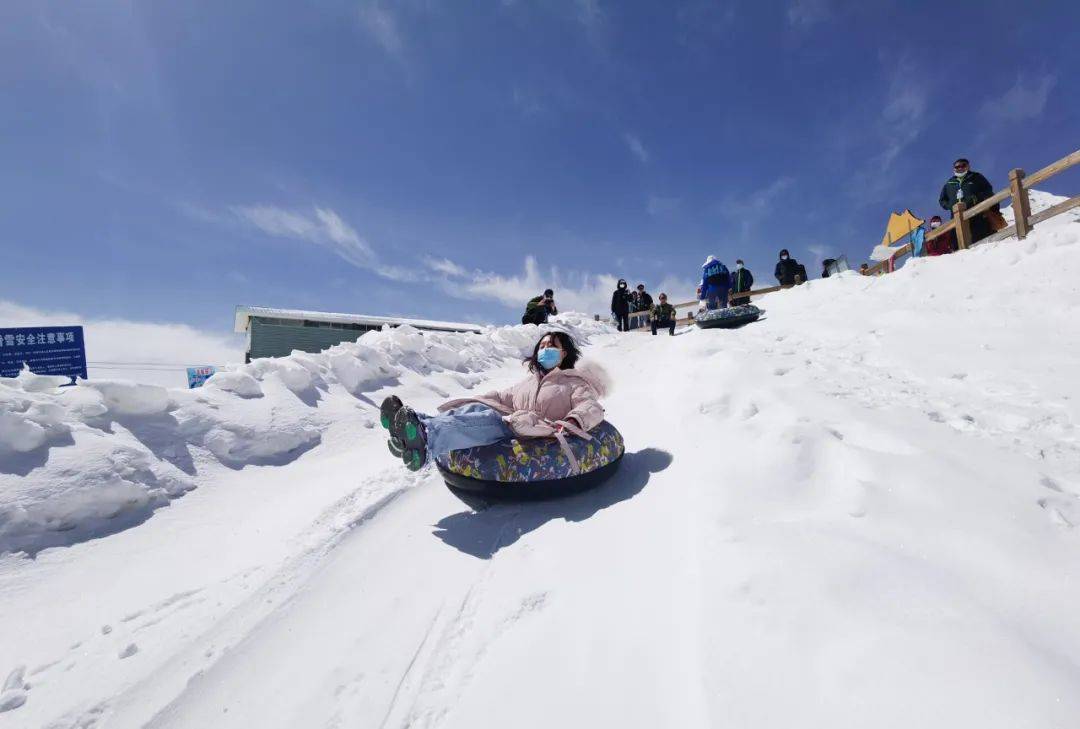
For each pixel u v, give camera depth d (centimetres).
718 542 193
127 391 389
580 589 203
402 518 308
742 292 1611
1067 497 219
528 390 336
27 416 333
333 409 505
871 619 143
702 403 375
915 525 196
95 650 221
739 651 141
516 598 208
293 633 218
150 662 211
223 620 233
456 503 320
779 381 413
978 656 125
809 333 730
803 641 140
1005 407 364
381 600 230
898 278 893
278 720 174
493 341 1070
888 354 555
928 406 366
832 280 1136
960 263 836
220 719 179
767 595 158
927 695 117
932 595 151
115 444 356
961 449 271
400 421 268
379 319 1677
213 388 459
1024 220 831
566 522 267
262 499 365
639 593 188
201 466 383
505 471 286
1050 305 587
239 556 293
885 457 246
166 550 300
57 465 321
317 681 188
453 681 174
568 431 301
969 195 948
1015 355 486
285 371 518
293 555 281
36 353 721
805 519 205
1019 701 112
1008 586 162
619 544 229
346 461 423
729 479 246
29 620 241
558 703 150
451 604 218
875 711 116
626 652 161
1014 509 204
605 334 1597
